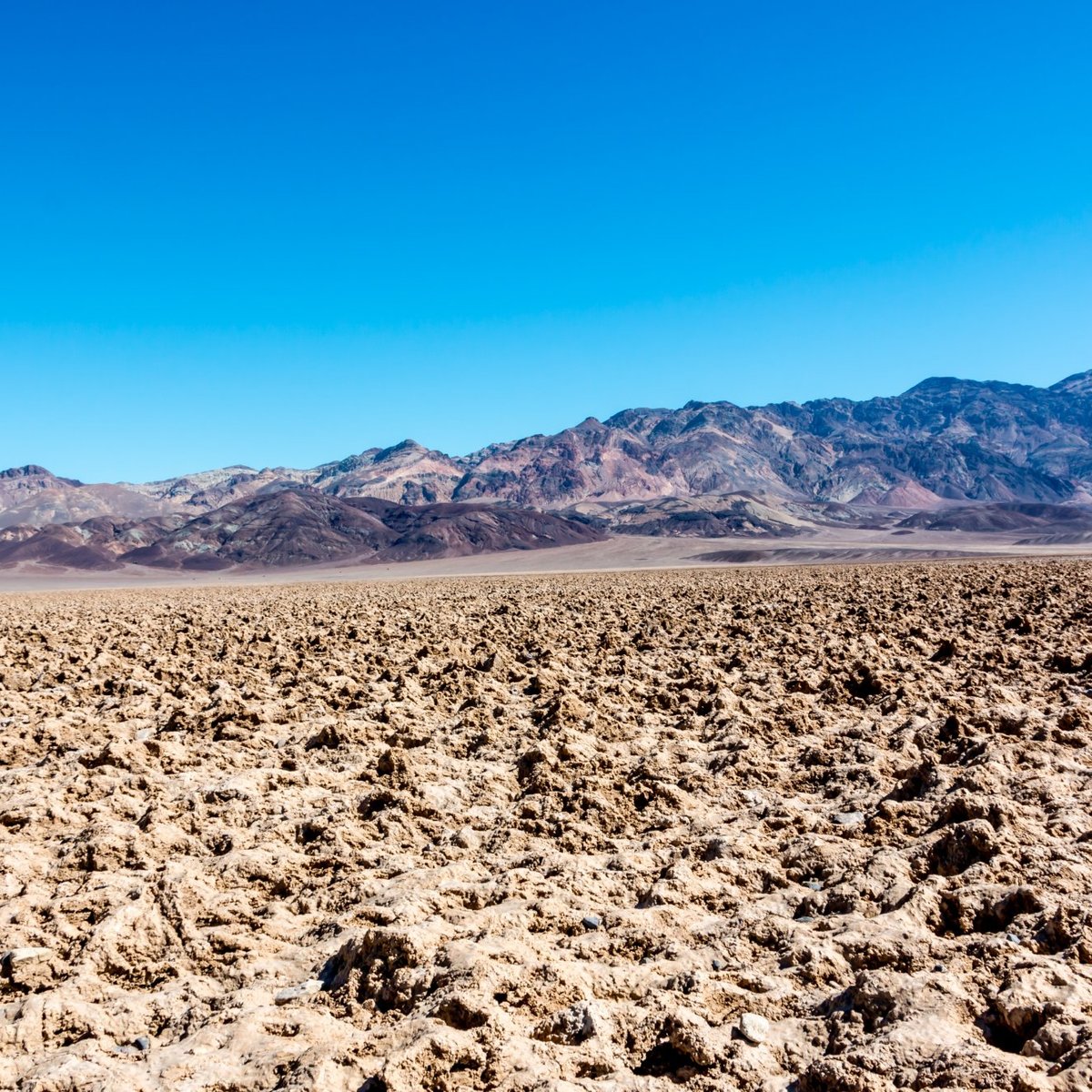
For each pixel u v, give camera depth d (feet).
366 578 410.93
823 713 50.16
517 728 49.67
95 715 54.60
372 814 36.29
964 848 28.58
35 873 30.94
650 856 31.09
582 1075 19.25
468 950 23.03
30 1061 20.54
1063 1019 19.27
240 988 23.50
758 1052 19.54
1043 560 267.80
